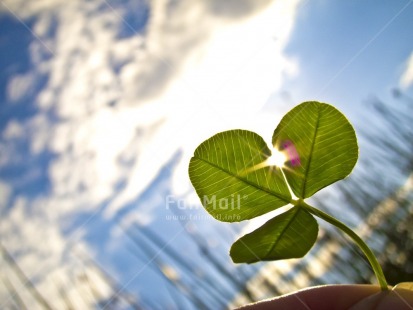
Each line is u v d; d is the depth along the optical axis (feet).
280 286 0.66
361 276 0.68
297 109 0.26
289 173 0.27
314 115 0.26
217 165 0.27
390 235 0.73
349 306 0.37
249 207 0.27
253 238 0.26
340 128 0.26
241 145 0.27
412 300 0.29
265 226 0.26
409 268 0.68
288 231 0.26
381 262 0.71
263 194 0.27
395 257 0.71
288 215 0.26
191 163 0.27
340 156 0.26
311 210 0.26
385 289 0.30
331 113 0.26
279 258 0.25
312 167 0.26
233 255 0.26
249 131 0.27
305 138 0.26
